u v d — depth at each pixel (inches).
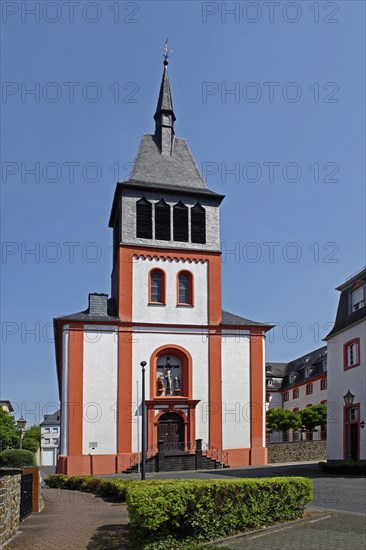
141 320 1523.1
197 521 460.4
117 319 1501.0
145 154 1699.1
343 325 1380.4
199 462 1421.0
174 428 1491.1
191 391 1513.3
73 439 1408.7
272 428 2365.9
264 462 1512.1
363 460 1186.0
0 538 473.4
